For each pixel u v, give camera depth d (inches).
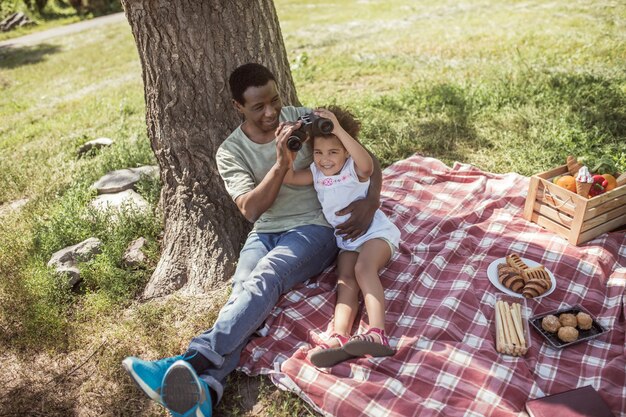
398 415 93.4
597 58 264.7
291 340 114.2
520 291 118.0
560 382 98.6
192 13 136.5
